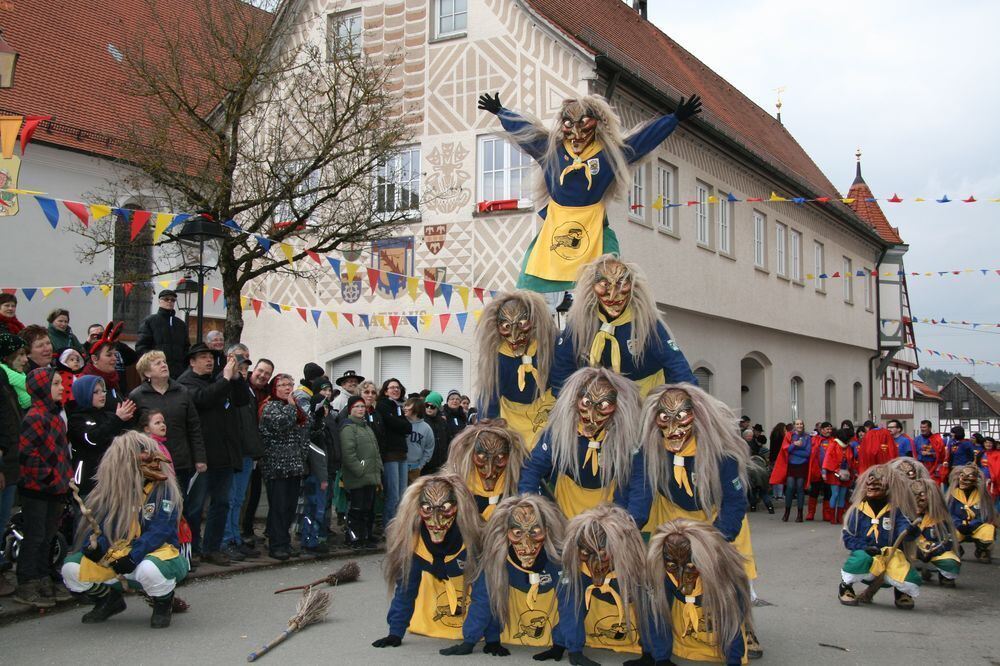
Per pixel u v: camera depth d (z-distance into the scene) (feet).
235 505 32.53
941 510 33.83
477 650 22.11
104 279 59.16
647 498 21.59
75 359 30.09
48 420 24.56
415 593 22.58
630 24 84.12
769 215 84.53
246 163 49.34
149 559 23.00
